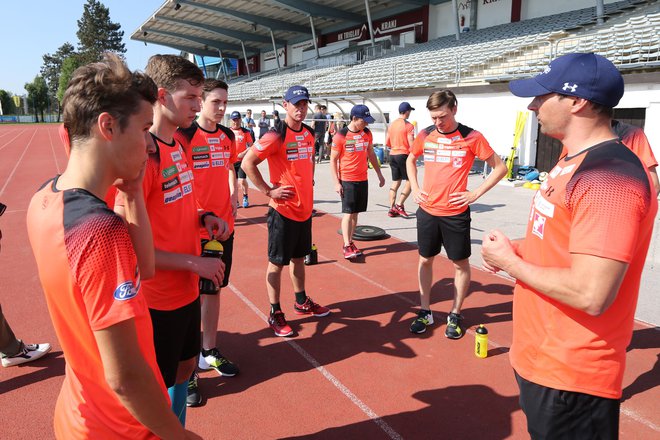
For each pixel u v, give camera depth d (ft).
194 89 7.52
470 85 46.88
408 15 88.74
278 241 12.91
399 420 9.73
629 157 4.77
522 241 6.51
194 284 7.66
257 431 9.39
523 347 5.69
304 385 11.00
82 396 4.36
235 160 14.39
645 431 9.21
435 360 12.10
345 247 20.62
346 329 13.88
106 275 3.80
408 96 54.34
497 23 74.28
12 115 280.51
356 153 19.89
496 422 9.64
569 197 4.92
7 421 9.71
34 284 17.65
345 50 99.76
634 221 4.50
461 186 12.59
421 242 13.29
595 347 5.06
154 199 7.21
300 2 88.02
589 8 60.23
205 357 11.57
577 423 5.30
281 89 88.99
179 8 91.15
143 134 4.27
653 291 16.02
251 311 15.16
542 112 5.42
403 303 15.78
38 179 47.09
